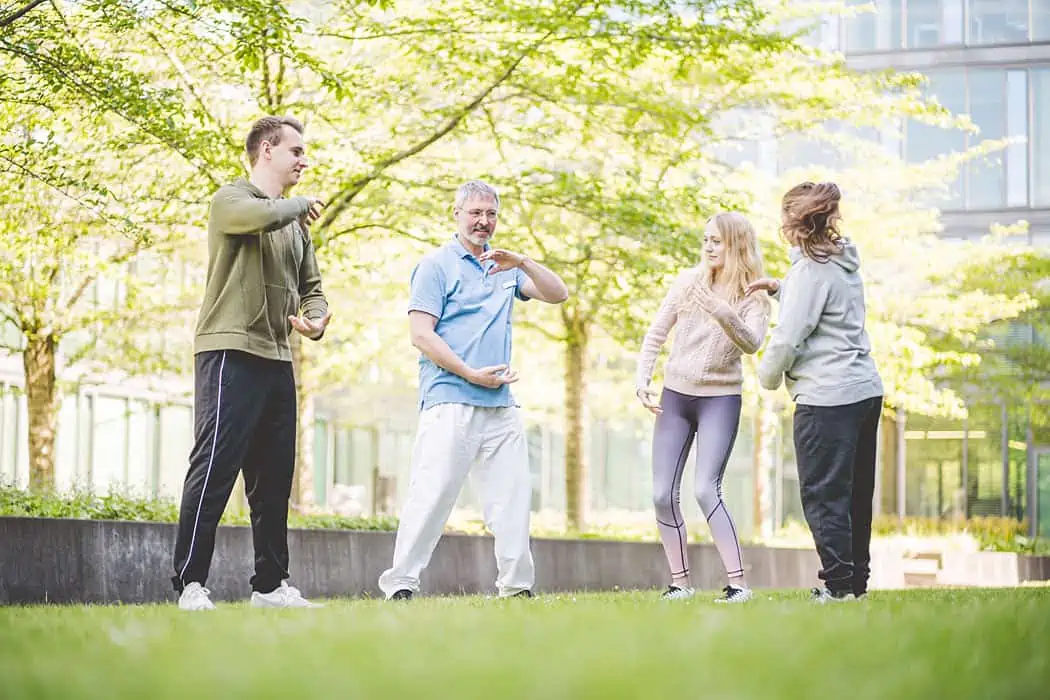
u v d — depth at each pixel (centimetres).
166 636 391
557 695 229
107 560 1020
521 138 1911
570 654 306
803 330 770
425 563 890
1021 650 337
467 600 759
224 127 1521
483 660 292
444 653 313
